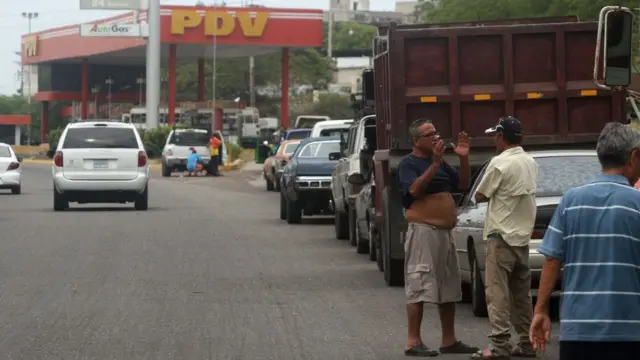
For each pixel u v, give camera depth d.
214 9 103.88
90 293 17.92
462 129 18.34
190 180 64.62
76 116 137.00
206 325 14.91
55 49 126.19
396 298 17.42
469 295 17.20
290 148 49.62
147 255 23.50
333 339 13.88
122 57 122.38
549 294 7.92
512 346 12.95
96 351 13.09
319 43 106.62
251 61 134.75
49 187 55.47
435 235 12.82
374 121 24.06
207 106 107.88
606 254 7.62
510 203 12.84
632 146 7.80
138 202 36.84
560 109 18.42
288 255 23.73
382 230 19.48
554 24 18.38
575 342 7.64
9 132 151.62
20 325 14.91
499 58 18.36
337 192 27.19
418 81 18.31
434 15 61.94
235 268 21.34
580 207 7.74
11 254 23.55
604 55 13.11
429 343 13.59
